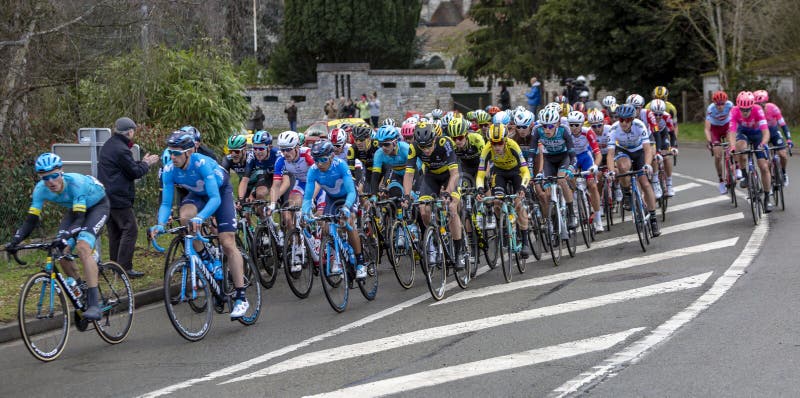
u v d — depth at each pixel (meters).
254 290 9.08
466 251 10.30
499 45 44.03
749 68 31.02
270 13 56.12
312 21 48.00
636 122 12.26
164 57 18.77
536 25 41.44
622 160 12.48
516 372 6.41
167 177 8.70
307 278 10.38
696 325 7.41
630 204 12.38
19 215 13.46
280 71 50.47
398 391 6.14
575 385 5.99
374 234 11.27
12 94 14.60
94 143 11.50
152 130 16.53
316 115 46.59
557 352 6.88
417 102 47.97
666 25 33.16
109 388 6.78
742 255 10.55
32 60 14.75
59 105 16.20
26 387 6.98
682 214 14.62
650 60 35.34
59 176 8.12
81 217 8.26
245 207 11.09
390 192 11.55
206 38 20.03
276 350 7.70
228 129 19.80
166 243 13.69
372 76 47.16
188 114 19.00
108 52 15.81
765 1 29.28
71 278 8.32
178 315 8.14
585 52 36.66
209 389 6.55
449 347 7.32
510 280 10.42
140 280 11.11
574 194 12.33
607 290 9.23
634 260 10.97
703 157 24.66
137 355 7.88
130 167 11.05
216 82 20.19
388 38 49.06
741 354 6.48
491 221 10.70
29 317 7.78
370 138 11.95
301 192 11.27
